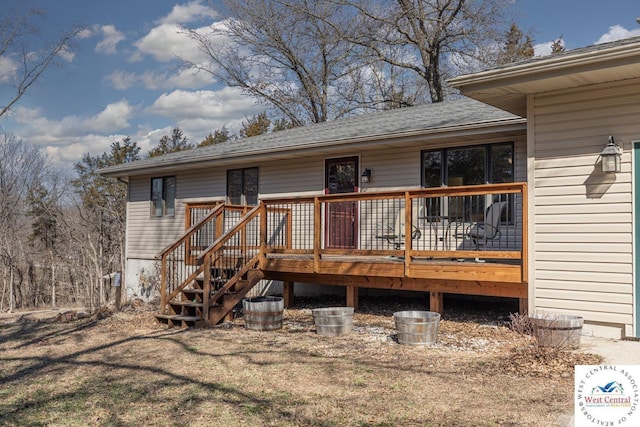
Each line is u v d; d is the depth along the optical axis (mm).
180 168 14227
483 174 9305
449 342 6598
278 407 4391
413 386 4812
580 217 6719
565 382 4773
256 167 12961
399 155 10383
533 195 7062
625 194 6422
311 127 14664
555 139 6930
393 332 7363
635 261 6340
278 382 5102
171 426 4078
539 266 6988
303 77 26031
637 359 5383
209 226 11930
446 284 7746
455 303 9844
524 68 6391
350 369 5461
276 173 12516
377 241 10031
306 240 11664
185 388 5035
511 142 9008
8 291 23547
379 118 12625
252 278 9211
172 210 15203
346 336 7215
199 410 4410
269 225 11953
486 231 7691
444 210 9617
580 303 6688
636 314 6316
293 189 12156
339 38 23562
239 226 8945
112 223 25766
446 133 9031
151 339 7527
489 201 9062
